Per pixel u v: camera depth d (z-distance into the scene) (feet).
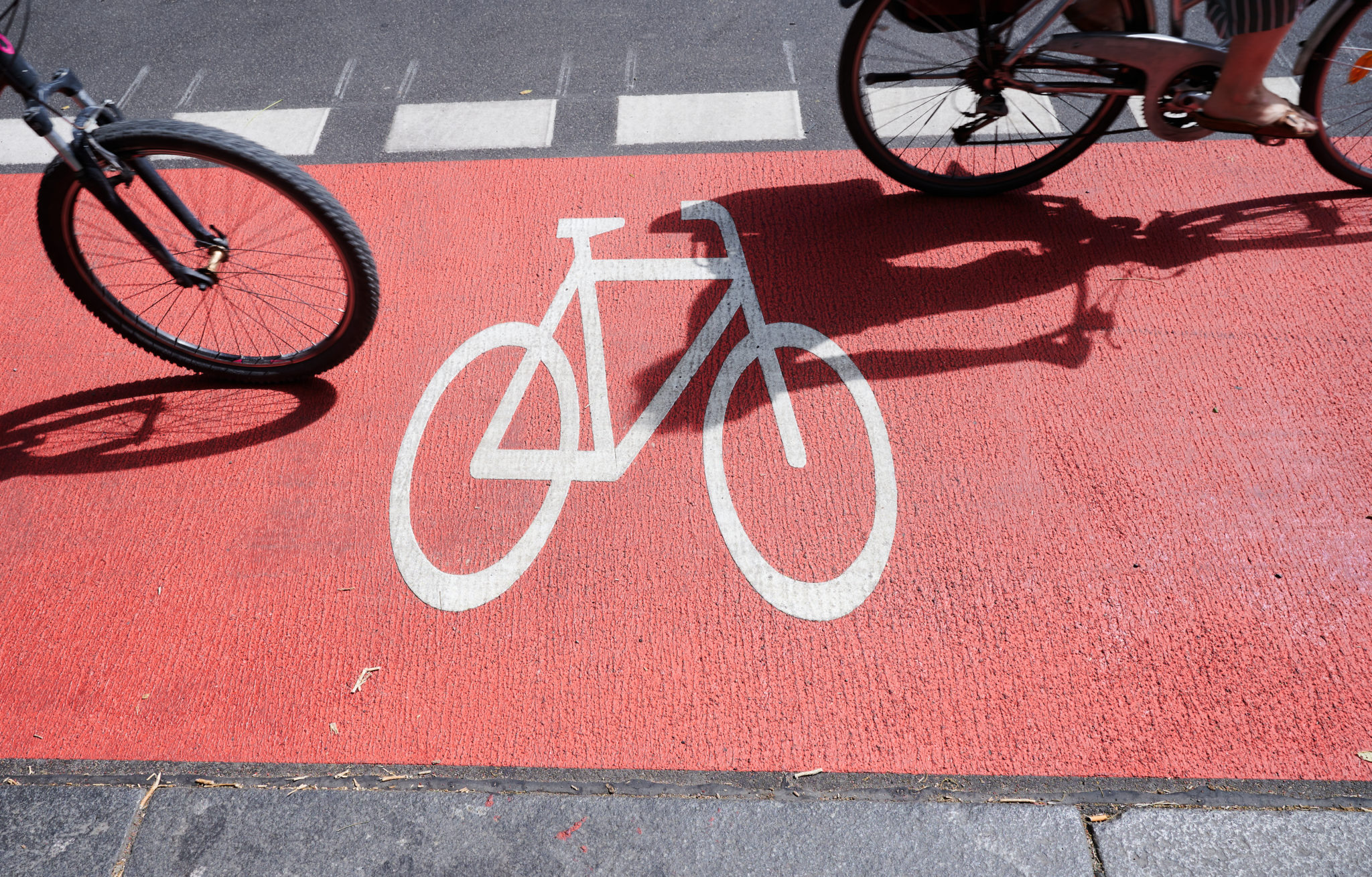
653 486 9.65
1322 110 11.19
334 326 11.35
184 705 8.33
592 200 12.96
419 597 8.94
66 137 14.56
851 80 11.32
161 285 11.71
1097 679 8.12
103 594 9.12
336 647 8.64
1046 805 7.36
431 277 11.96
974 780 7.62
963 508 9.31
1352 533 8.92
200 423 10.53
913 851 7.18
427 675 8.42
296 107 14.94
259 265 12.08
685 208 12.72
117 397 10.87
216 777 7.88
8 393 10.99
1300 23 14.60
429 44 16.02
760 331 11.01
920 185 12.37
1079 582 8.72
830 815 7.39
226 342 11.17
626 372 10.69
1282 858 7.04
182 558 9.36
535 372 10.77
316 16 16.81
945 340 10.78
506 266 12.04
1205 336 10.66
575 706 8.17
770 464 9.76
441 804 7.57
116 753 8.06
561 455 9.96
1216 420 9.88
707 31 15.85
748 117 14.20
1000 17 10.75
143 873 7.28
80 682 8.50
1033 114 13.82
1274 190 12.25
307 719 8.20
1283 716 7.83
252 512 9.70
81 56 16.17
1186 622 8.41
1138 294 11.14
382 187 13.39
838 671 8.27
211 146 8.76
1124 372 10.37
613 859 7.22
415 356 11.05
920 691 8.12
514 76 15.26
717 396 10.38
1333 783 7.47
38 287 12.21
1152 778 7.56
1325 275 11.16
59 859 7.38
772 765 7.75
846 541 9.13
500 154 13.84
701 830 7.34
